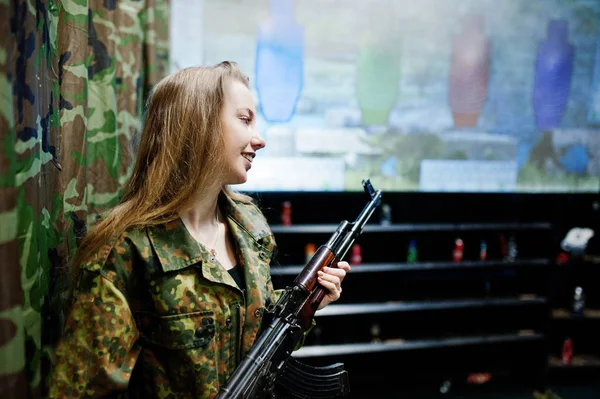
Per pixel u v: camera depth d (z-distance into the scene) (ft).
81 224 3.77
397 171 9.49
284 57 8.68
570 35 9.74
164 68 6.72
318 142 9.07
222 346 3.06
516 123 9.82
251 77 8.58
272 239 3.79
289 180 9.05
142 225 2.93
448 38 9.33
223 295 3.07
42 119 3.11
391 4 9.04
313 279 3.54
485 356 10.88
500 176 9.89
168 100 3.08
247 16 8.43
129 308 2.84
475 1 9.35
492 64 9.55
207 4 8.22
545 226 10.24
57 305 3.44
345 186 9.27
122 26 4.95
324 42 8.84
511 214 10.68
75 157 3.69
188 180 3.04
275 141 8.91
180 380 2.91
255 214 3.81
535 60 9.70
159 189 3.01
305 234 9.84
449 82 9.45
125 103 5.03
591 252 10.89
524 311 10.86
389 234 10.30
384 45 9.09
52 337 3.38
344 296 10.19
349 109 9.12
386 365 10.46
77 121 3.69
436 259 10.59
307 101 8.91
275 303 3.38
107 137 4.37
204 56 8.30
